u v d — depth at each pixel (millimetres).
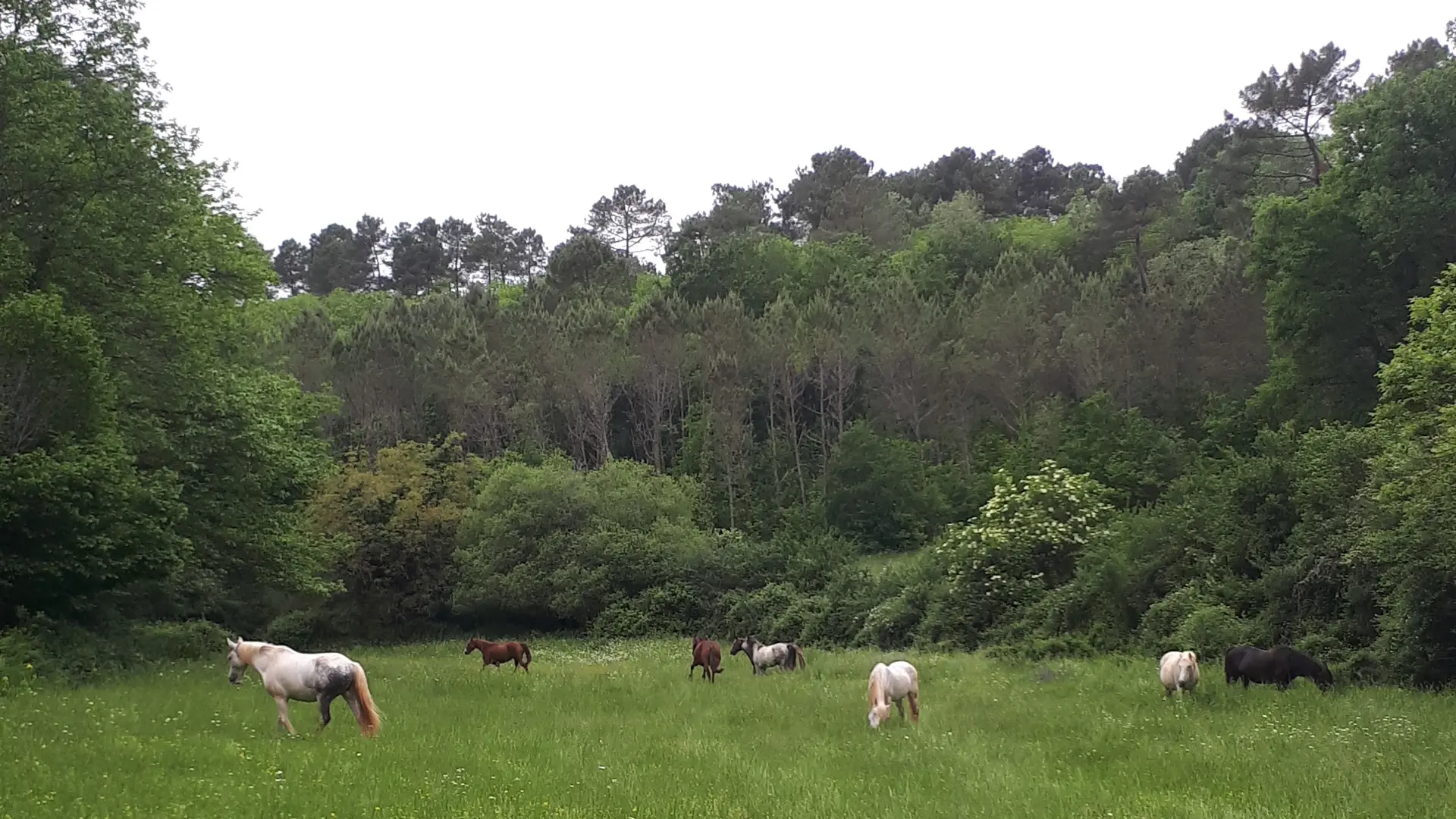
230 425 27656
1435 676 20000
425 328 66562
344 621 47531
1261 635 23812
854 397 61406
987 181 113500
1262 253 39750
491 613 47438
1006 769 11992
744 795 10469
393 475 49469
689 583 44719
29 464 20000
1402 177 35062
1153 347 50562
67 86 23875
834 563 42594
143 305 24594
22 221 22594
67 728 13375
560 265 86812
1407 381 21375
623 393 63375
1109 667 23797
